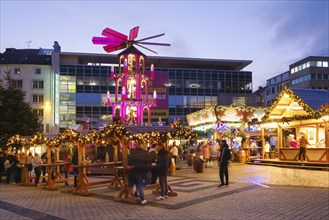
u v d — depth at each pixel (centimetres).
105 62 7425
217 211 973
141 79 2806
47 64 6650
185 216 923
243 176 1828
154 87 7050
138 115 2747
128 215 962
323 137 2606
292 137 2741
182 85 7269
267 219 873
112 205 1130
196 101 7294
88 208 1088
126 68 2778
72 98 6750
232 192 1294
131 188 1195
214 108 3002
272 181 1593
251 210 977
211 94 7406
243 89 7581
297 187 1391
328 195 1195
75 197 1344
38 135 1830
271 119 2730
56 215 987
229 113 3020
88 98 6800
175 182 1648
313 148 2334
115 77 2855
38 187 1775
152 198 1226
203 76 7406
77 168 1555
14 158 2052
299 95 2512
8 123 2633
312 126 2606
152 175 1428
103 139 1477
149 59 7375
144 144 1492
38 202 1237
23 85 6481
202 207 1034
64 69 6769
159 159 1202
